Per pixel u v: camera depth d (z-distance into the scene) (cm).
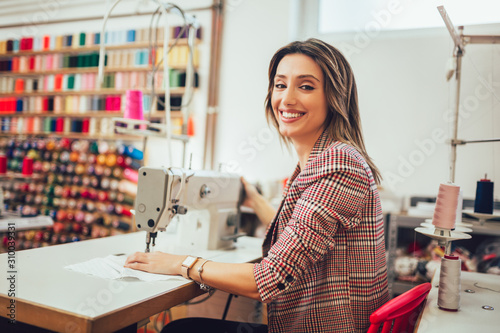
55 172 411
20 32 471
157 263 129
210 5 371
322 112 132
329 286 119
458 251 258
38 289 105
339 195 111
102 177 388
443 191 123
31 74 446
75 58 409
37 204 420
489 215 152
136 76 379
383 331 102
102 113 396
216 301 205
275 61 143
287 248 111
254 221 317
